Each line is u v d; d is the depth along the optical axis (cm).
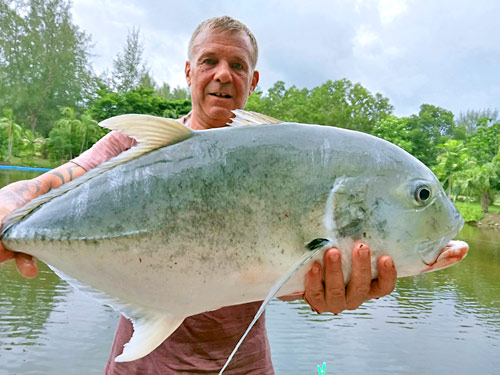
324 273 187
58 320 974
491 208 5044
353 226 187
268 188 184
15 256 191
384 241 189
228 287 186
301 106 6806
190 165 186
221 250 183
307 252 183
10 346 830
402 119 7150
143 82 8800
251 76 259
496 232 3706
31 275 190
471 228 3953
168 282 187
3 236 188
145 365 243
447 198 200
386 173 190
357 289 187
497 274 1872
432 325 1154
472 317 1245
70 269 191
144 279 187
